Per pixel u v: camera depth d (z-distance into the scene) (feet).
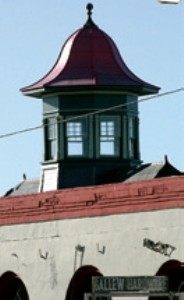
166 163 255.29
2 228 249.34
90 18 287.28
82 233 233.55
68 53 281.54
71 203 235.61
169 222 218.79
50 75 279.28
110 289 215.92
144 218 222.89
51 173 276.21
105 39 282.97
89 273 234.38
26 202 244.22
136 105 278.26
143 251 222.69
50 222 239.71
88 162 273.54
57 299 237.45
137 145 277.64
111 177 271.28
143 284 212.23
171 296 209.05
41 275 241.14
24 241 244.83
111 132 274.98
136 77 277.85
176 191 217.77
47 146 278.05
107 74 275.80
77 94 274.98
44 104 278.67
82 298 235.20
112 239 228.02
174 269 220.02
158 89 278.46
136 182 224.33
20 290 249.34
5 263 248.32
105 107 274.57
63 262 236.63
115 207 227.81
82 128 274.98
